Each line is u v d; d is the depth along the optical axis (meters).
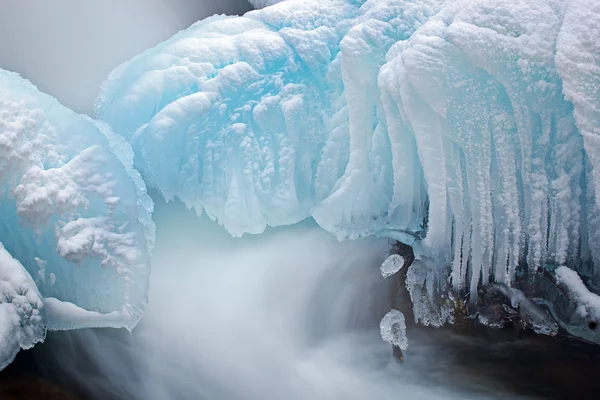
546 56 6.38
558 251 6.82
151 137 7.76
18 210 6.41
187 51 8.12
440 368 6.93
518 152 6.70
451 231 7.17
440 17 6.89
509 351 6.93
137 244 6.86
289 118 7.83
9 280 6.18
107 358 7.21
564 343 6.82
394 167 7.40
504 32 6.43
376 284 8.01
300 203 8.19
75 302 6.68
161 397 6.78
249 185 7.88
